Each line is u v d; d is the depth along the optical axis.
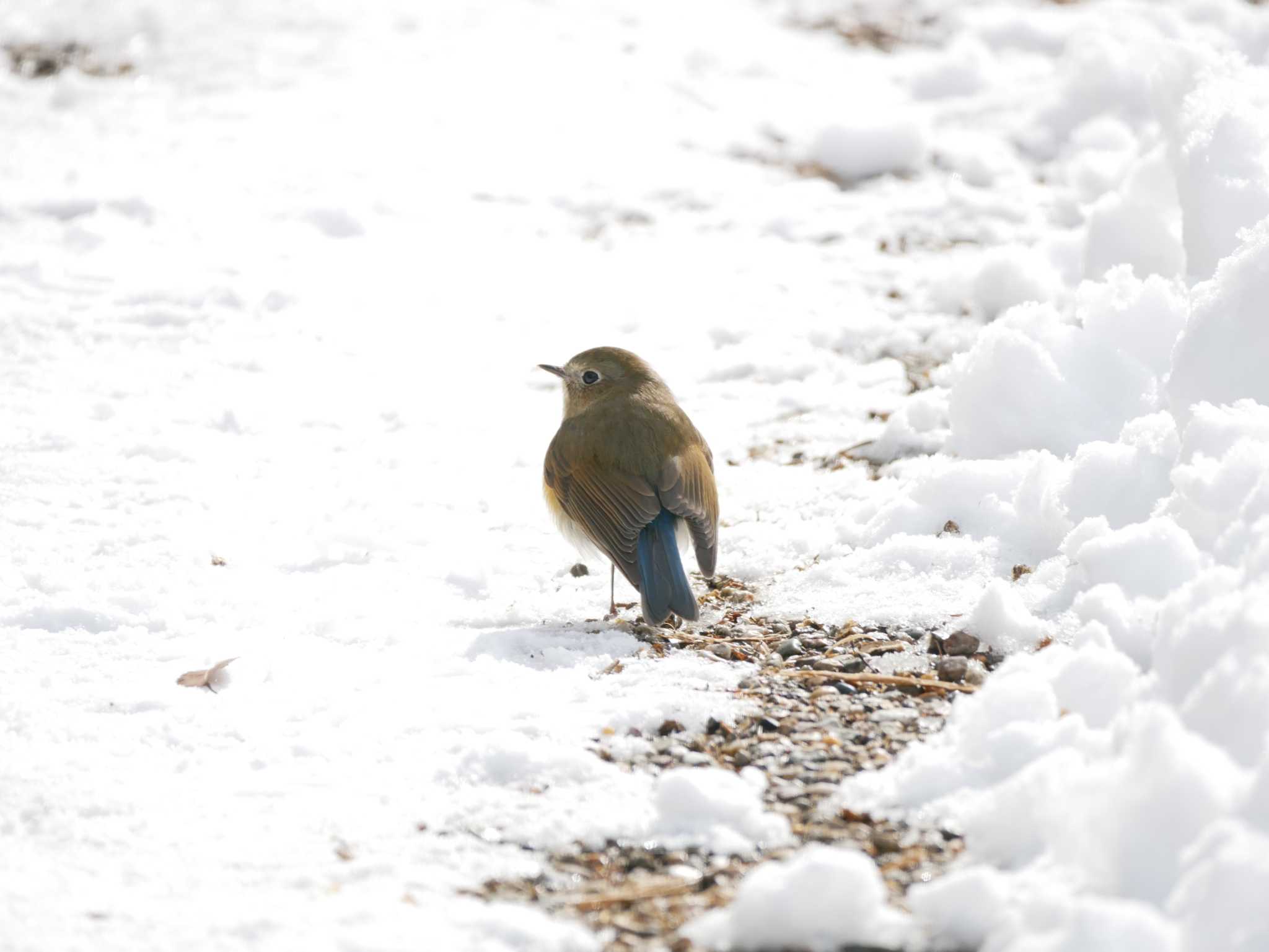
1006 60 25.98
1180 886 5.67
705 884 6.95
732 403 14.81
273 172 20.50
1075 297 14.44
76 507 11.95
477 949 6.31
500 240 18.89
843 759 8.10
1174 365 10.30
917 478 11.80
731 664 9.42
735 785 7.52
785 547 11.43
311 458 13.27
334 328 16.23
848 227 19.48
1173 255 13.91
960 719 8.00
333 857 7.12
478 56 25.55
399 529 11.91
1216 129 12.25
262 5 28.16
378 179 20.47
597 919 6.68
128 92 23.83
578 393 11.30
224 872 6.96
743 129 22.89
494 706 8.75
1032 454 11.60
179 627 10.02
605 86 24.38
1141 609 8.73
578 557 11.66
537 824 7.42
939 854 7.07
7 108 22.97
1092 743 7.39
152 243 18.09
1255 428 9.25
